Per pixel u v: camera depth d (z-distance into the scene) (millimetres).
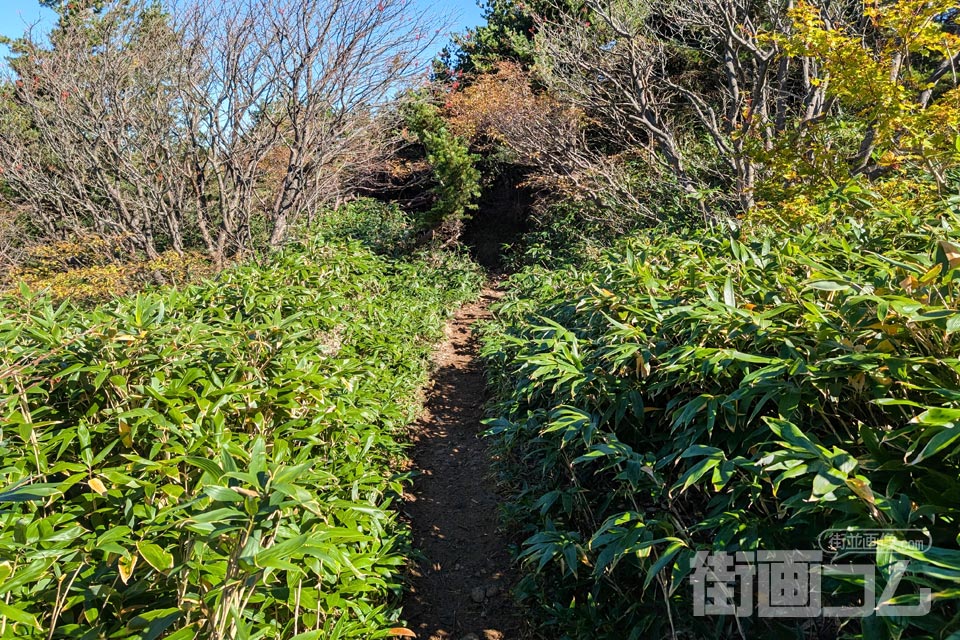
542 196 13500
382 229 12375
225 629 1684
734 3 6777
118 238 8969
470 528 3549
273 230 9094
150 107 8672
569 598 2557
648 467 2055
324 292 5188
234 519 1580
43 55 8969
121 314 3098
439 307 8477
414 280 8883
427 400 5547
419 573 3121
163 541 2006
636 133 10992
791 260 2727
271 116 8930
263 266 6227
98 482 2029
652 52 8312
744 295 2605
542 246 11125
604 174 9070
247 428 2850
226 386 2686
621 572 2318
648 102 8789
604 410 2771
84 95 8664
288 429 2713
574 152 9797
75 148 9227
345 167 10430
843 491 1459
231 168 9180
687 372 2311
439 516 3693
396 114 10156
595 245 8695
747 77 7578
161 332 2959
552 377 2934
